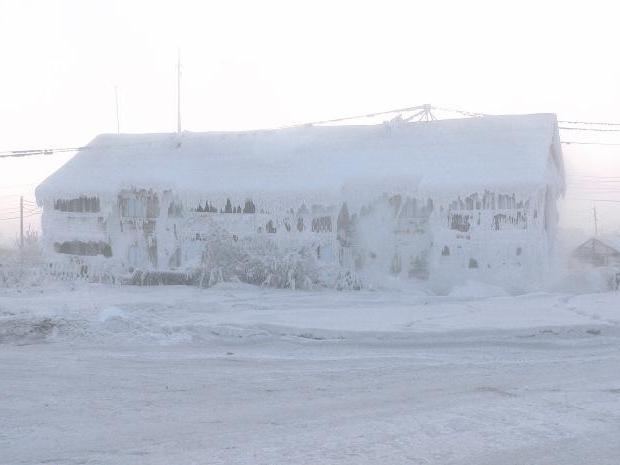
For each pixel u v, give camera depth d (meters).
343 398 10.27
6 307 21.92
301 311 21.84
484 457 7.03
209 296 27.16
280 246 34.88
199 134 41.84
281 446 7.53
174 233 36.75
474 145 35.16
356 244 34.34
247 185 35.66
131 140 42.38
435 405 9.55
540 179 31.34
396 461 6.91
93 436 8.30
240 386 11.34
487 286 30.53
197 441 7.89
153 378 12.06
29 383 11.64
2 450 7.80
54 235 38.56
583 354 14.71
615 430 8.05
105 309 19.42
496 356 14.52
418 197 32.78
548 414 8.84
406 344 15.98
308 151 37.88
